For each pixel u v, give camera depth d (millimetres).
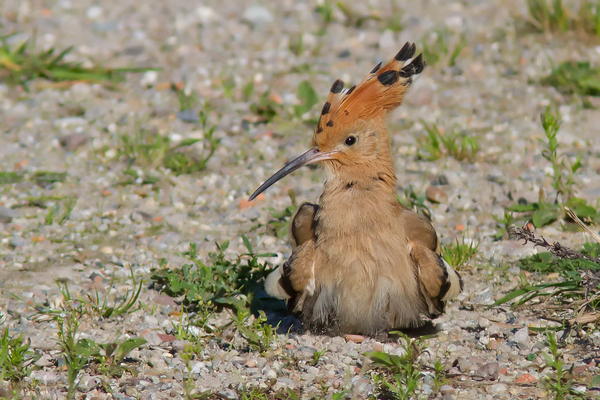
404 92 10914
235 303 11180
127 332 10867
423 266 10312
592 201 15031
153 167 17078
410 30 24688
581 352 10094
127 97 20625
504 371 9758
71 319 10977
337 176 10555
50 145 18062
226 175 16812
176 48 23672
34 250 13484
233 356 10219
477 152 17406
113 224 14648
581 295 11328
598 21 23188
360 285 10141
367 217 10156
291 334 10844
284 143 18172
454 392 9289
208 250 13602
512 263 12883
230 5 27344
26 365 9922
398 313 10359
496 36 23906
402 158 17391
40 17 25500
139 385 9516
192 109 19797
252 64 22719
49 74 21375
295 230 10992
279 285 10672
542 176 16078
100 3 27141
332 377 9711
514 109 19578
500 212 14820
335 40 24297
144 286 12234
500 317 11180
